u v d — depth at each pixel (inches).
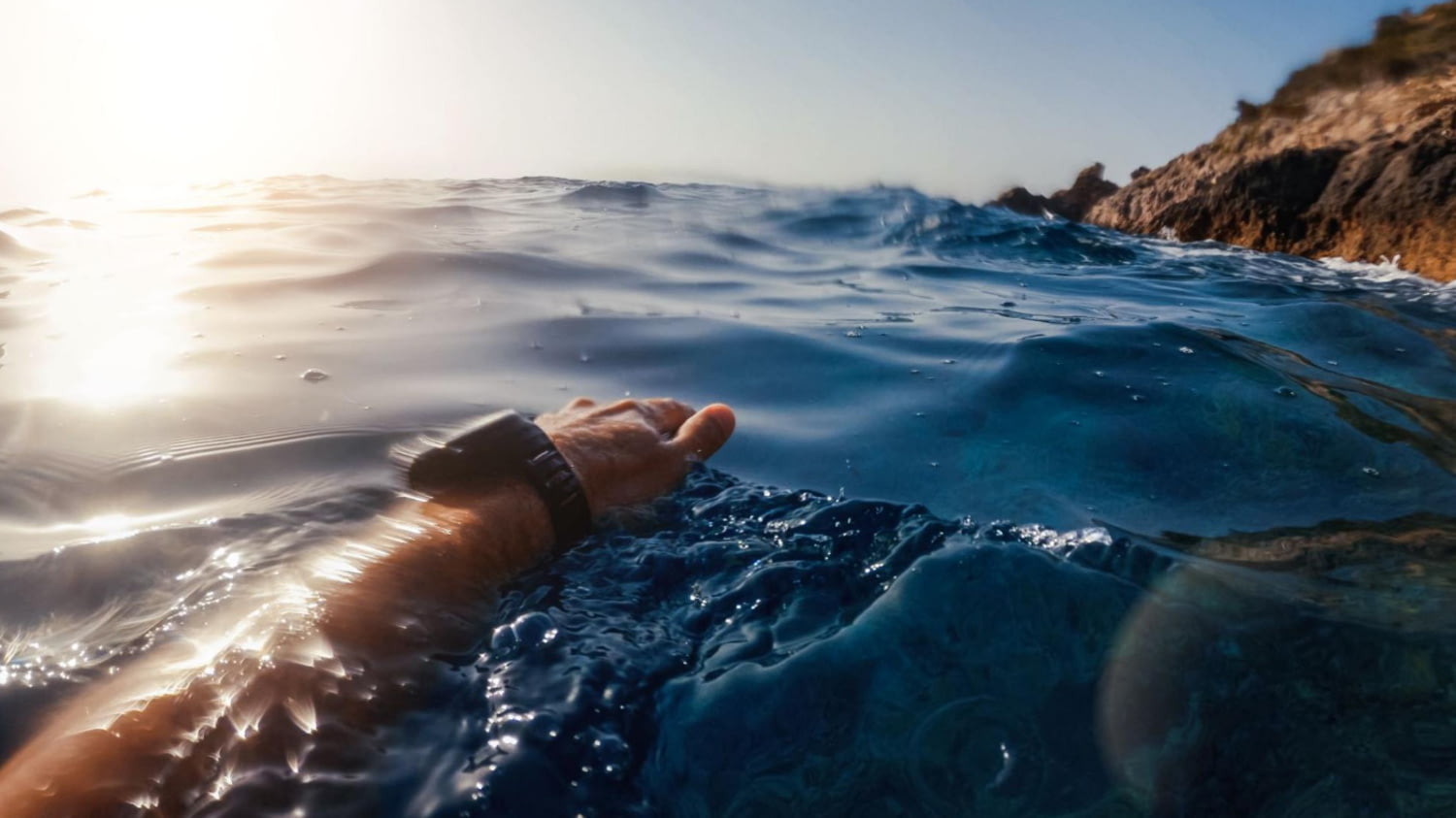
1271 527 15.0
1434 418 19.4
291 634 10.7
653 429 16.6
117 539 13.7
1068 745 10.5
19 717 10.1
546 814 9.4
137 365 21.6
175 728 9.5
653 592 13.2
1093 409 19.5
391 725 10.1
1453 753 10.2
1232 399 19.9
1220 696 11.1
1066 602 12.6
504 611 12.4
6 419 18.3
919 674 11.5
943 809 9.9
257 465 16.3
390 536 12.7
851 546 14.2
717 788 10.1
